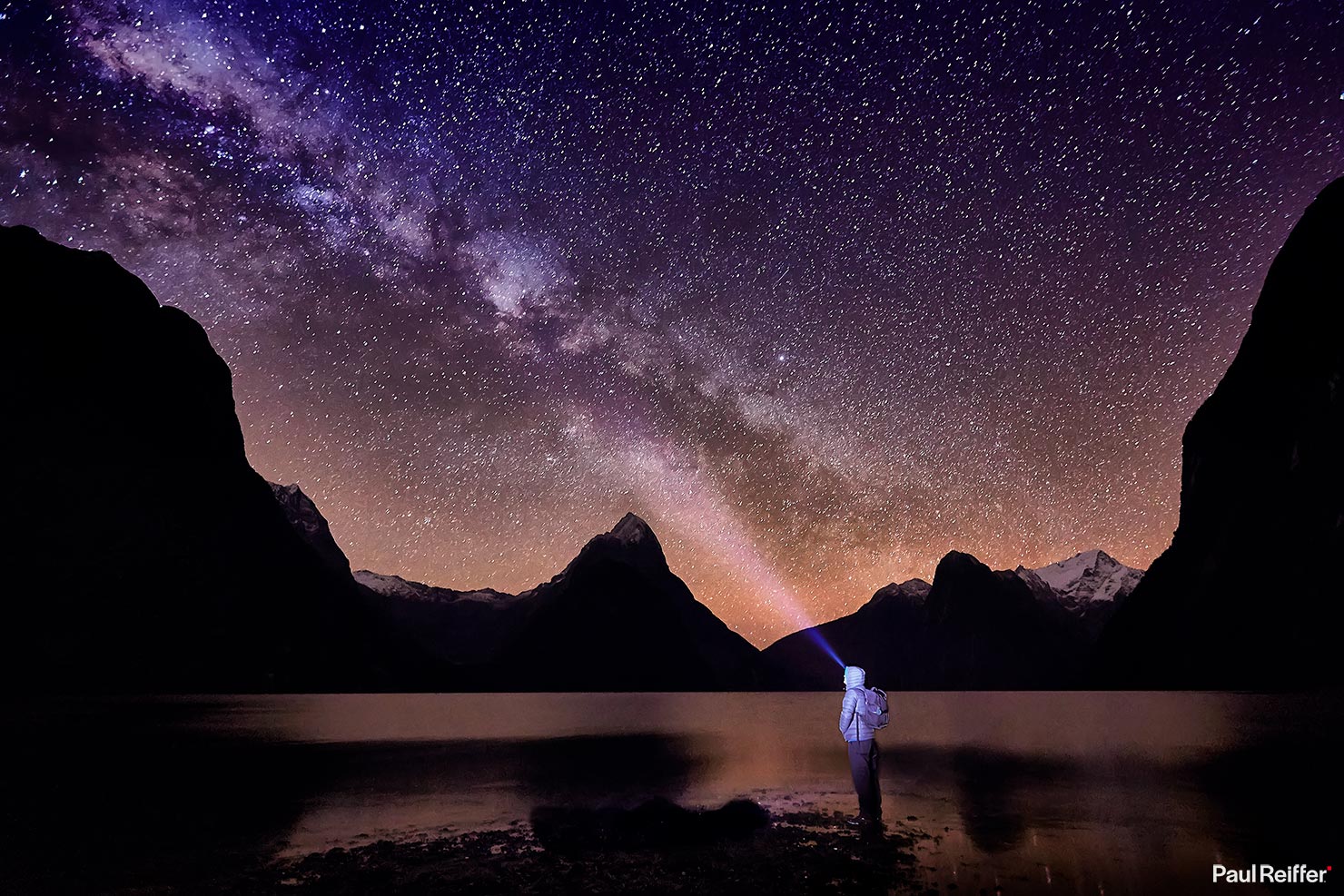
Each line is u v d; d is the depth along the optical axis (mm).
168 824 11023
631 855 9062
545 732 32125
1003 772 16500
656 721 41688
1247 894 7047
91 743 23703
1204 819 10758
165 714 41031
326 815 11898
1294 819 10734
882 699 11281
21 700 60281
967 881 7602
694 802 13281
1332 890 7152
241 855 9133
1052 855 8672
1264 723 29938
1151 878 7656
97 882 7887
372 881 7910
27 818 11289
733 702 81375
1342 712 37344
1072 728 29844
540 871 8344
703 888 7543
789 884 7609
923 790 13969
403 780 16188
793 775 16922
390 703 70500
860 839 9734
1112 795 12891
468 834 10422
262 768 17781
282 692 99688
